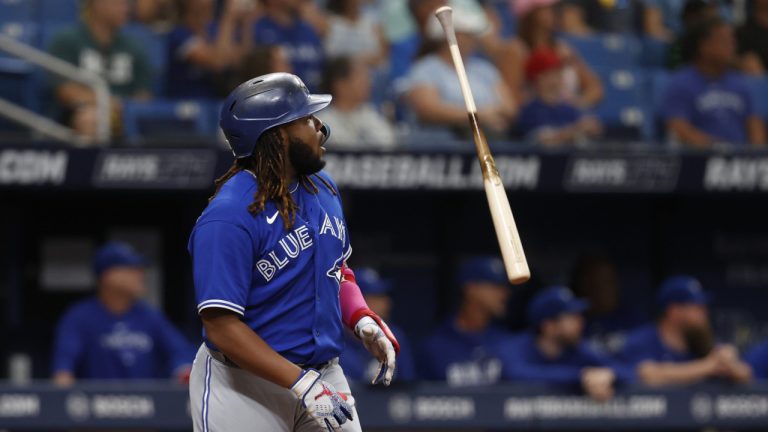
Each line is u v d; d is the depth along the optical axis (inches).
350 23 1380.4
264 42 1301.7
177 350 1176.2
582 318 1294.3
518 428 1066.7
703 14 1437.0
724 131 1355.8
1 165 1107.9
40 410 1013.8
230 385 547.5
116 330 1152.2
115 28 1266.0
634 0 1551.4
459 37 1316.4
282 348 539.2
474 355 1189.7
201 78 1288.1
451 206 1323.8
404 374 1095.0
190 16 1301.7
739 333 1380.4
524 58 1384.1
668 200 1363.2
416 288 1333.7
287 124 538.9
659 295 1190.9
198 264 525.7
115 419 1022.4
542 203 1354.6
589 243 1368.1
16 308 1251.2
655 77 1441.9
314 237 544.4
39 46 1298.0
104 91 1188.5
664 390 1083.3
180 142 1141.7
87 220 1278.3
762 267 1387.8
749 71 1477.6
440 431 1059.9
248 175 541.0
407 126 1289.4
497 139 1300.4
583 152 1210.0
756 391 1097.4
